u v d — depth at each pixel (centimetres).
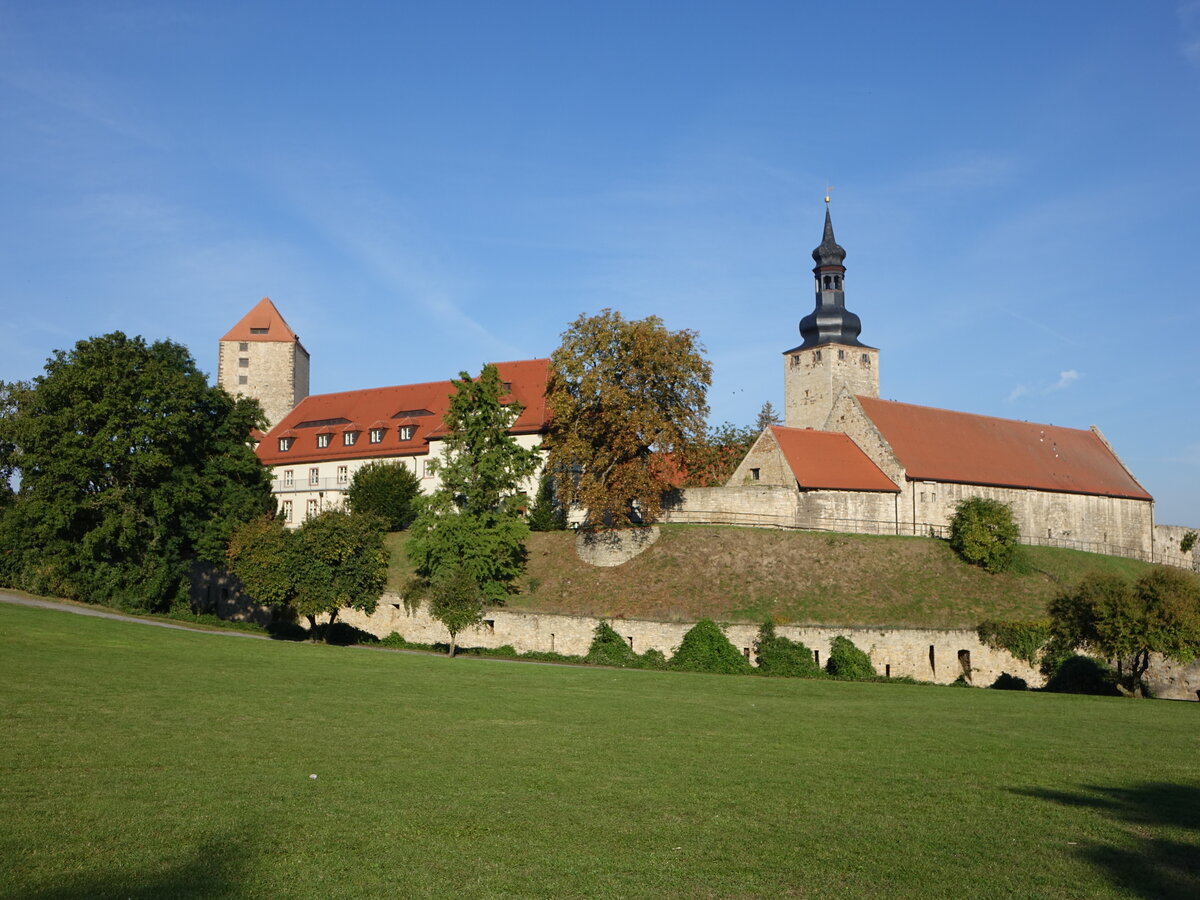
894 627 5575
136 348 6544
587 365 6831
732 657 5581
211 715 3003
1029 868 1698
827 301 9712
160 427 6272
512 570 6531
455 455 6981
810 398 9731
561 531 7444
